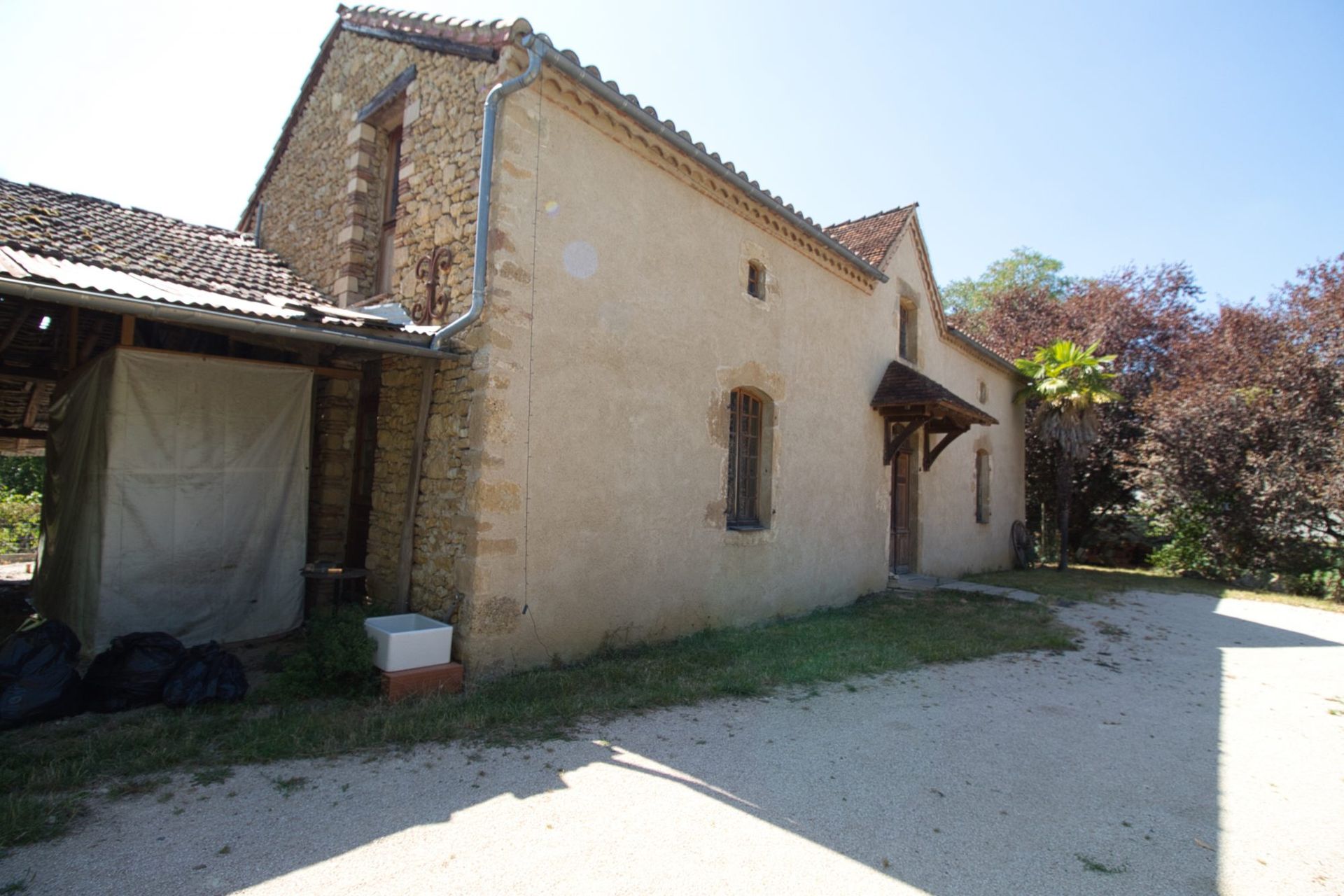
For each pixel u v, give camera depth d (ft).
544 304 18.43
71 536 19.30
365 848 9.37
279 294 23.24
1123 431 59.93
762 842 10.13
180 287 16.90
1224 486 48.67
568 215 19.15
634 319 21.06
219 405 19.42
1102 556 61.67
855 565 32.55
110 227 24.00
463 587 16.98
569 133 19.26
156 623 18.16
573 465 19.12
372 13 24.02
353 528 23.45
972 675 20.26
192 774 11.33
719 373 24.31
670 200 22.53
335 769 11.78
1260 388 48.21
